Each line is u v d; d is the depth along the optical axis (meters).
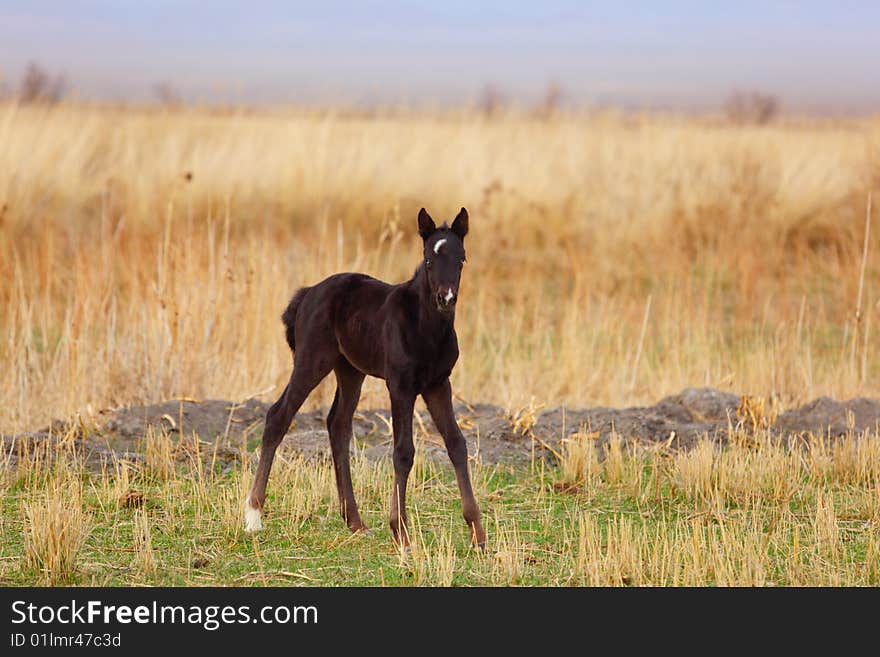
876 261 57.56
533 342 45.47
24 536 23.52
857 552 23.52
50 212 59.62
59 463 28.44
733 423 33.78
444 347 23.14
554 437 32.47
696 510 26.64
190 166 66.38
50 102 67.31
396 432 23.59
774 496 27.44
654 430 32.94
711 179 68.31
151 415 33.00
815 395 39.06
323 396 37.12
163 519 25.52
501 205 66.44
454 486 28.69
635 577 21.92
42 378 35.91
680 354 43.34
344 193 67.31
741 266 54.78
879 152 67.81
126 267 44.34
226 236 39.62
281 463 29.94
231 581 21.95
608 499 27.73
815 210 65.94
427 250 22.36
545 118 80.62
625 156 74.50
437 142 75.06
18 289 45.25
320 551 23.69
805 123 84.38
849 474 29.17
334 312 24.78
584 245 63.31
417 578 21.98
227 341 38.28
